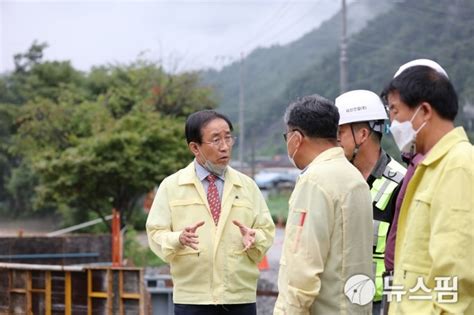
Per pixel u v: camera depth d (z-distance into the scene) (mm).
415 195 3146
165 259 4836
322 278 3572
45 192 19203
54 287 6707
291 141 3799
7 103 31844
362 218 3609
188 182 5008
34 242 10500
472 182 2961
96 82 30750
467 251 2902
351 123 4328
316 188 3562
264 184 46281
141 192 19359
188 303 4875
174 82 22703
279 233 25219
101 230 24234
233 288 4891
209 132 4934
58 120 21078
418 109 3113
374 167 4355
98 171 18422
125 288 6371
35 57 35625
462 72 28641
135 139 18641
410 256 3092
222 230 4918
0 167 30219
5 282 6969
